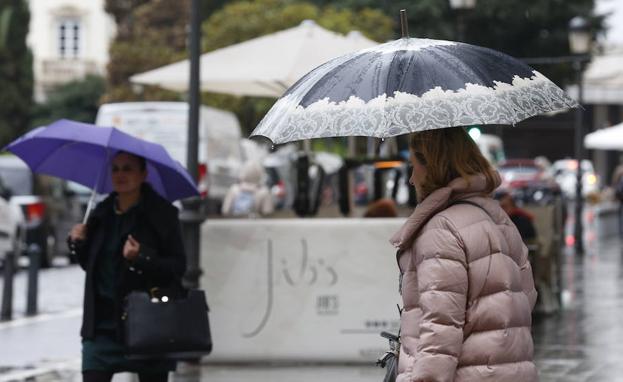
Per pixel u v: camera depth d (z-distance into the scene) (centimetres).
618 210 6225
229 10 7369
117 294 1227
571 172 10462
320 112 832
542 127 11762
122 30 11112
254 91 2548
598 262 4325
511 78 845
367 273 1906
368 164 2467
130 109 4191
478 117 800
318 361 1916
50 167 1376
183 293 1252
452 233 798
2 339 2378
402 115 804
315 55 2209
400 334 854
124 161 1258
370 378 1772
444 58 842
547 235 2725
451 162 825
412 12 7556
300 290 1914
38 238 4166
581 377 1775
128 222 1238
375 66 845
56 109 11038
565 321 2517
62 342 2333
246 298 1920
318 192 2522
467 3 3397
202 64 2238
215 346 1920
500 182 829
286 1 7400
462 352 794
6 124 10300
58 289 3484
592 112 11675
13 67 10331
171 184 1352
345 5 7731
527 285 828
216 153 4375
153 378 1260
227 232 1916
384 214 2048
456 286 789
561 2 7844
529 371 803
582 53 4706
